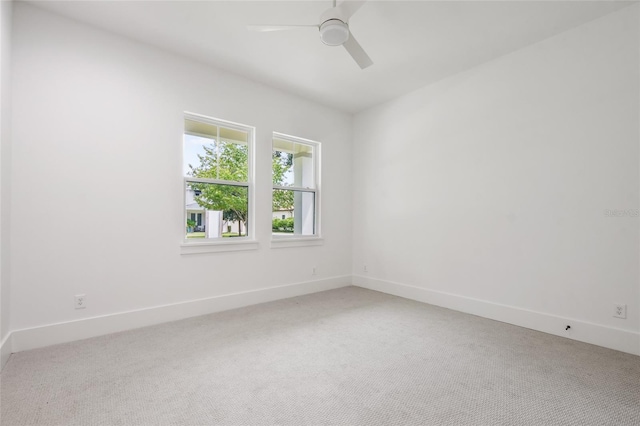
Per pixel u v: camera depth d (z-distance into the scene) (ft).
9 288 7.40
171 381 6.26
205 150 11.12
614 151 8.05
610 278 8.08
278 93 12.83
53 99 8.08
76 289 8.37
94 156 8.66
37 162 7.86
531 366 7.02
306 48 9.85
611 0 7.61
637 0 7.61
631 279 7.77
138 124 9.41
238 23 8.61
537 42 9.45
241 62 10.73
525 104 9.71
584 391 6.00
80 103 8.46
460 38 9.26
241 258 11.71
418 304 12.12
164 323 9.70
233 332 8.99
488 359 7.36
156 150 9.73
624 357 7.48
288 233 13.62
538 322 9.32
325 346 8.07
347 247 15.61
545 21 8.44
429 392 5.95
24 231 7.69
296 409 5.39
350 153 15.71
